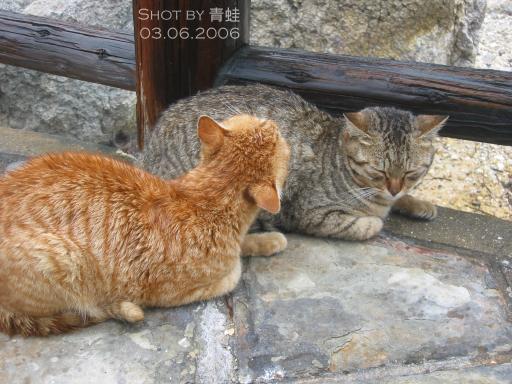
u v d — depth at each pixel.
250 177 1.25
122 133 1.81
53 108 1.81
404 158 1.38
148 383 1.21
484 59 2.23
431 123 1.39
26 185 1.24
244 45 1.53
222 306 1.30
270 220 1.44
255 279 1.34
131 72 1.58
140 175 1.28
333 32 1.88
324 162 1.42
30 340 1.25
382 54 1.92
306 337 1.26
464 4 1.97
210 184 1.26
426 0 1.88
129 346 1.25
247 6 1.51
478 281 1.35
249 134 1.26
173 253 1.25
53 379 1.21
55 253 1.21
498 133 1.45
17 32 1.61
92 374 1.22
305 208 1.42
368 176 1.39
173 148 1.43
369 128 1.38
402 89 1.46
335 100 1.49
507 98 1.42
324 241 1.42
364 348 1.25
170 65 1.49
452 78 1.45
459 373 1.23
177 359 1.24
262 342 1.26
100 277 1.25
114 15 1.82
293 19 1.87
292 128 1.42
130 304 1.26
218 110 1.42
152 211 1.25
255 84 1.47
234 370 1.23
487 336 1.27
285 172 1.28
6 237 1.21
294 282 1.34
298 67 1.49
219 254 1.27
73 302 1.25
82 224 1.23
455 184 1.86
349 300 1.31
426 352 1.25
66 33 1.59
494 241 1.42
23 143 1.69
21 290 1.22
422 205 1.46
